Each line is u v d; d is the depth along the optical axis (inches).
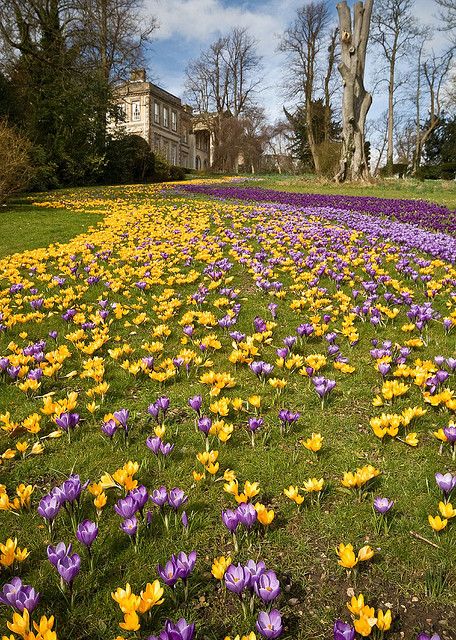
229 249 366.9
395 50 1721.2
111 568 84.0
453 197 839.7
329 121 2107.5
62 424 121.4
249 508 84.7
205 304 238.4
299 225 464.4
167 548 88.0
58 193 969.5
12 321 207.3
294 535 91.5
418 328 187.9
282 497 102.3
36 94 1170.6
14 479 111.3
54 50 1208.8
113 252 360.2
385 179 1242.0
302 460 114.7
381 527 92.4
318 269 279.0
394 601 77.3
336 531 91.2
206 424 114.7
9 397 149.9
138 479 108.3
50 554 73.9
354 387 150.6
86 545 80.0
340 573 82.7
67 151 1187.3
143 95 2271.2
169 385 157.8
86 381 161.8
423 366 148.7
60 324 219.0
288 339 170.1
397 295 247.6
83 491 103.7
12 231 482.6
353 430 127.3
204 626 73.7
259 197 801.6
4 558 78.8
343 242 375.6
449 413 131.4
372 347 182.1
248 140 2544.3
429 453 114.7
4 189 692.1
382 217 570.6
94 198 846.5
